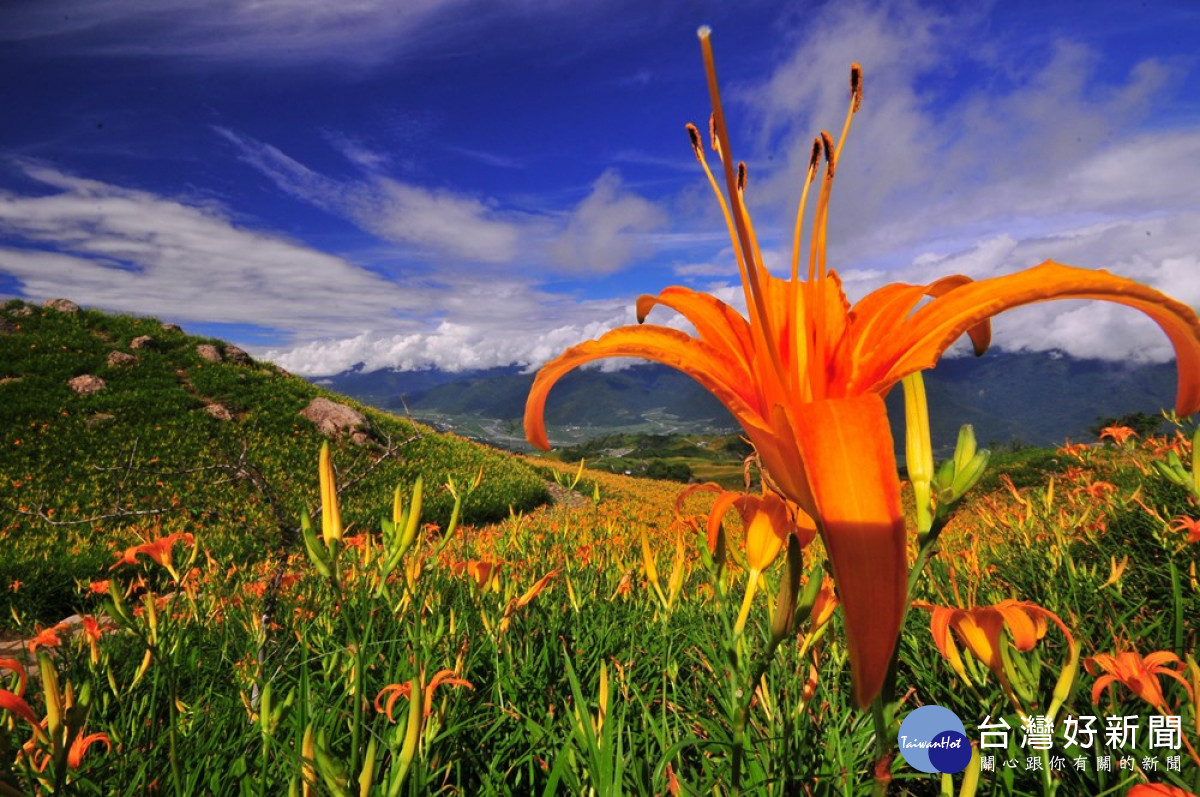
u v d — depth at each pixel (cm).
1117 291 72
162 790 140
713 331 99
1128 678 110
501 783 147
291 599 291
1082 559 311
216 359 2484
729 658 117
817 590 92
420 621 185
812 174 100
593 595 313
